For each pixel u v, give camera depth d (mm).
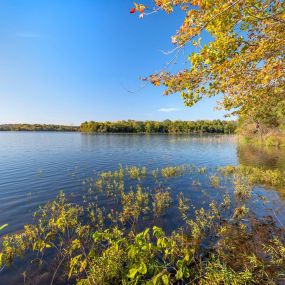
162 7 4285
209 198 12406
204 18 4289
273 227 8445
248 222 8984
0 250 7332
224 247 7043
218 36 4707
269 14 4617
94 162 25781
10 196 13062
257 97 7840
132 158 29406
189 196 12836
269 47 4848
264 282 5301
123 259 5914
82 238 7836
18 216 10117
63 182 16359
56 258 6828
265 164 22969
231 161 26422
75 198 12688
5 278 6035
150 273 5504
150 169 21688
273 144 40219
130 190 14289
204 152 36750
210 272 5656
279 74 5824
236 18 4434
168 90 5730
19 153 33625
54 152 35344
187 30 4422
